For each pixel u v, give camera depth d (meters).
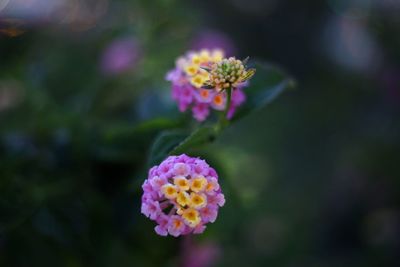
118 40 0.63
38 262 0.41
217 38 0.73
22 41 0.52
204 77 0.36
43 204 0.41
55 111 0.52
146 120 0.43
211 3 1.42
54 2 0.55
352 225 1.04
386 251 0.99
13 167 0.42
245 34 1.47
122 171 0.42
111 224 0.43
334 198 1.08
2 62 0.53
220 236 0.50
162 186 0.30
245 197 0.53
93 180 0.43
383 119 1.13
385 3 1.04
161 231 0.30
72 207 0.42
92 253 0.42
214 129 0.36
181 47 0.66
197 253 0.48
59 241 0.41
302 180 1.17
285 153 1.23
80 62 0.59
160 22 0.66
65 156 0.43
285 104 1.34
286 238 1.03
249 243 0.96
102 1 0.64
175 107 0.45
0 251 0.41
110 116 0.54
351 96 1.27
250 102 0.38
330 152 1.23
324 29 1.45
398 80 1.09
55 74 0.57
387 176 1.01
